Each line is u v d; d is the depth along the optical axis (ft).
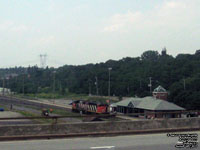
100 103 198.59
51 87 510.58
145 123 45.39
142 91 335.26
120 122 44.21
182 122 47.39
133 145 35.45
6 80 655.76
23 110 233.14
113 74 415.03
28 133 39.70
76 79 472.85
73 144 35.68
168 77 335.88
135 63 455.22
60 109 244.22
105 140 38.29
